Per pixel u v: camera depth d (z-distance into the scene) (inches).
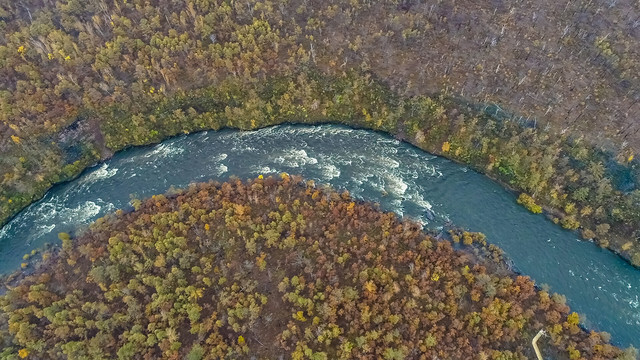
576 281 3971.5
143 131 5068.9
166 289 3732.8
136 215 4362.7
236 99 5182.1
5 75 5044.3
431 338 3356.3
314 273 3814.0
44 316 3690.9
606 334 3508.9
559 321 3602.4
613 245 4121.6
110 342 3506.4
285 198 4409.5
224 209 4244.6
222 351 3430.1
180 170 4923.7
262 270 3890.3
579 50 5167.3
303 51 5172.2
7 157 4729.3
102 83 4987.7
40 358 3501.5
